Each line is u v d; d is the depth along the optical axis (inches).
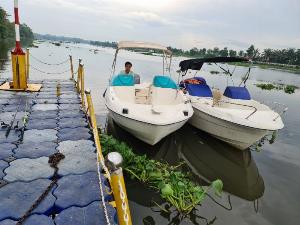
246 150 310.3
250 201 206.4
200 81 389.4
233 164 273.1
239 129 273.6
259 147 322.7
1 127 218.5
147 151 277.0
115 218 127.6
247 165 272.7
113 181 73.8
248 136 274.5
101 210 131.9
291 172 261.7
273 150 315.9
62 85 413.7
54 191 142.4
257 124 258.1
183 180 208.4
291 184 237.9
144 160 218.1
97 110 398.0
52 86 399.9
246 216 186.1
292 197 216.2
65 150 189.8
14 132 212.5
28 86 372.8
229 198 208.7
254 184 234.8
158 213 178.2
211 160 278.2
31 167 163.6
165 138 302.7
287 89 870.4
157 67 1286.9
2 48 1418.6
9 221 119.3
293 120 462.3
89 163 174.1
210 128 311.4
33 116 254.8
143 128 249.6
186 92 345.7
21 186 144.1
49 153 183.3
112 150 224.4
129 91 323.9
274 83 1137.4
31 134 212.4
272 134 349.1
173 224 169.6
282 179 246.5
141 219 171.3
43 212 126.8
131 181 209.0
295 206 203.3
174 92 326.6
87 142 205.6
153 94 326.0
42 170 161.3
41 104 297.0
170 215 177.5
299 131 398.0
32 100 308.8
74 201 136.2
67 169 164.9
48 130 223.5
